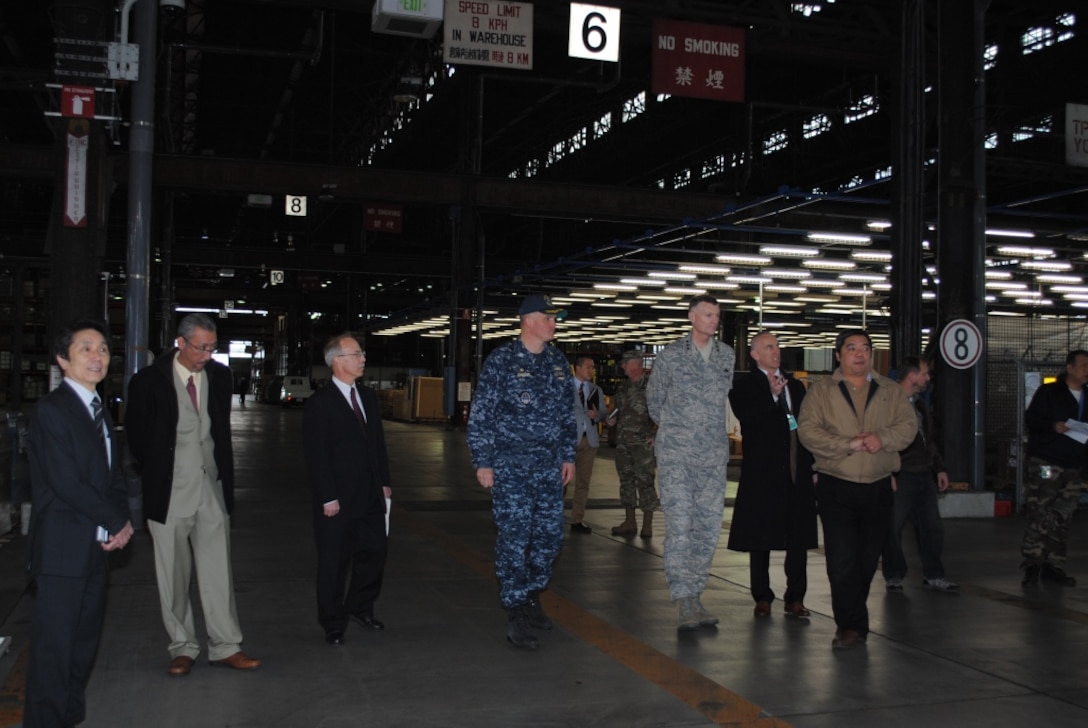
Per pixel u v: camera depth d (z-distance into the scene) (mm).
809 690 5340
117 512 4250
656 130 47531
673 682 5445
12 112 46812
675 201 33188
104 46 10797
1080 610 7395
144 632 6371
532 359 6230
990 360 14156
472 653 5996
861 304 40469
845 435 6184
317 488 6109
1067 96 30031
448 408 35719
